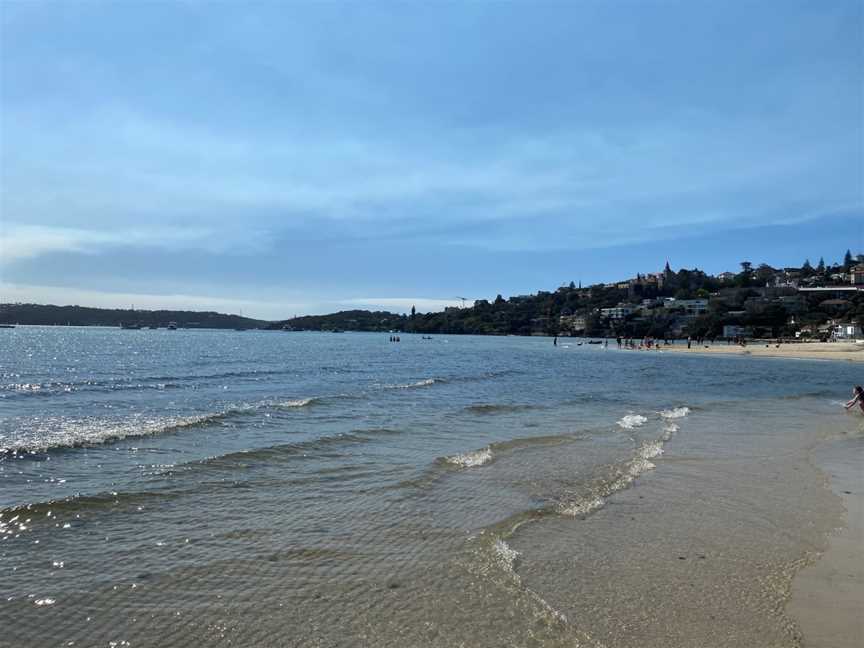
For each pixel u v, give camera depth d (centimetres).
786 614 533
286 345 9925
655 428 1623
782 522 812
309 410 1925
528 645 473
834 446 1430
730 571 635
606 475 1056
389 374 3800
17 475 1009
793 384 3553
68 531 730
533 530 759
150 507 832
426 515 811
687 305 18525
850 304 15412
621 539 731
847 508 889
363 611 531
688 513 844
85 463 1107
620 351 9506
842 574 632
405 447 1298
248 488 938
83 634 486
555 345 12225
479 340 16838
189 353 6531
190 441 1343
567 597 564
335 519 789
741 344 10881
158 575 605
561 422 1727
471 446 1322
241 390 2680
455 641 478
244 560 646
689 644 477
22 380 3103
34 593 559
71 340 10731
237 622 509
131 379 3197
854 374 4625
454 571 622
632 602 554
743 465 1174
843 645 479
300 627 501
